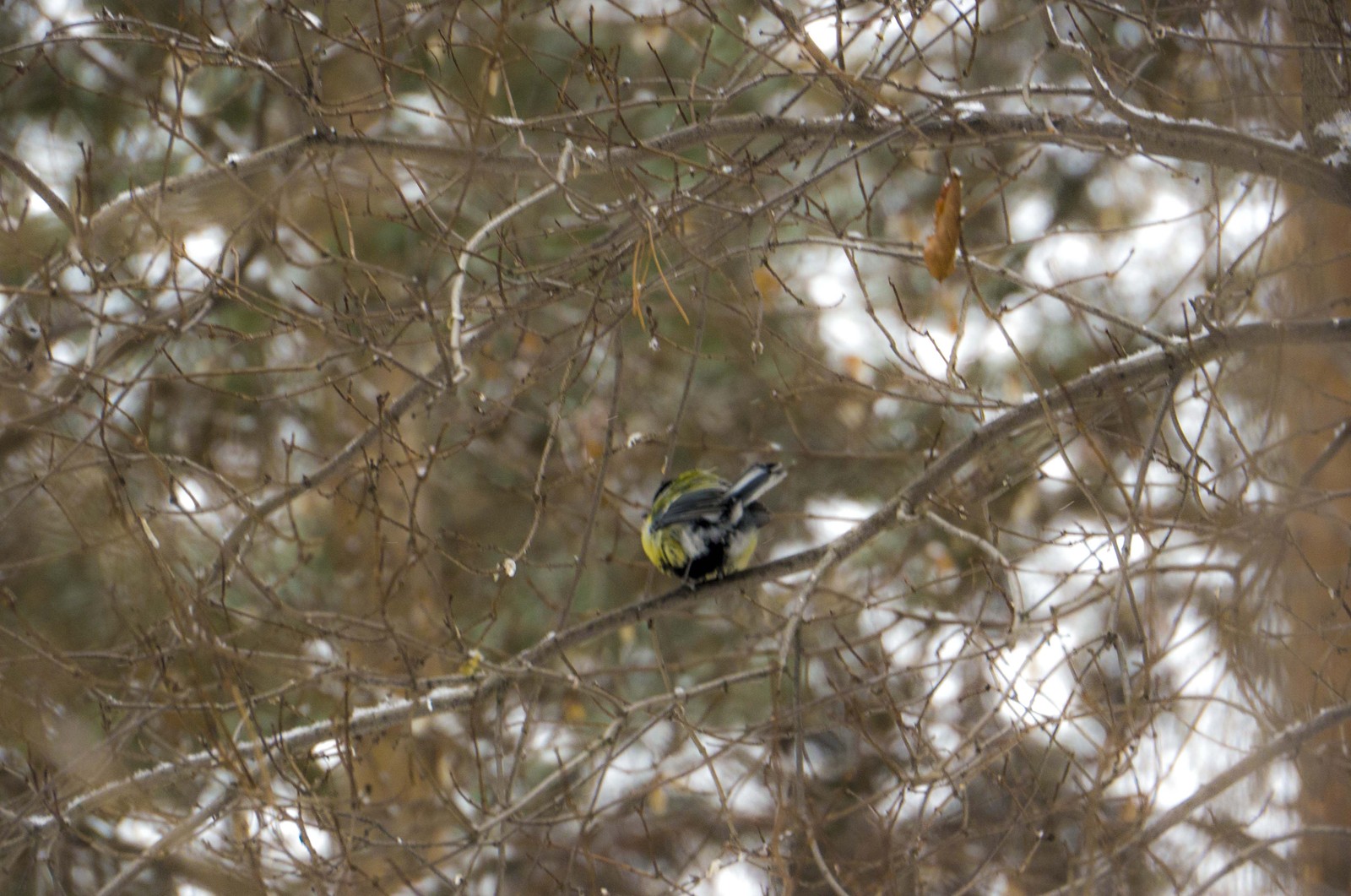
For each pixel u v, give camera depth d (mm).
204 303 10719
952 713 13836
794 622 9812
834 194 20094
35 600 16469
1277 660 10523
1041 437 13297
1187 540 16297
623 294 10977
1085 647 9641
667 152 10562
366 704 14258
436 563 18109
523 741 10180
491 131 11141
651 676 19391
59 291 9844
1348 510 11234
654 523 12062
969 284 9367
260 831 9781
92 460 12734
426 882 15562
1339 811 10547
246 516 11047
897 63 9812
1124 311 18797
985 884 10656
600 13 17859
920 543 18297
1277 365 10016
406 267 19281
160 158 18031
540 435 20250
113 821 13180
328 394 19172
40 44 10500
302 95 10344
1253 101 11719
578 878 15094
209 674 12039
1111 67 10164
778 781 8586
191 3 13992
